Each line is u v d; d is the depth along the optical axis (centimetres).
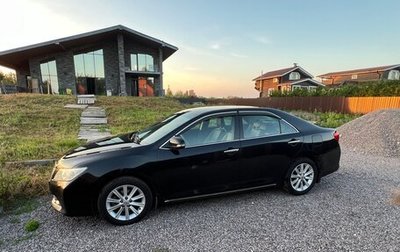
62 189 311
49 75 2605
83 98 1639
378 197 403
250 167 384
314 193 422
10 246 280
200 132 370
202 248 276
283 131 412
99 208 319
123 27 2447
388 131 750
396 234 298
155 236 300
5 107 1286
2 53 2177
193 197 362
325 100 2117
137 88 2978
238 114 394
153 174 337
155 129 404
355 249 271
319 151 424
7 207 366
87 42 2605
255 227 317
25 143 705
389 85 1777
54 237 298
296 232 305
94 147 368
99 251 271
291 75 4450
